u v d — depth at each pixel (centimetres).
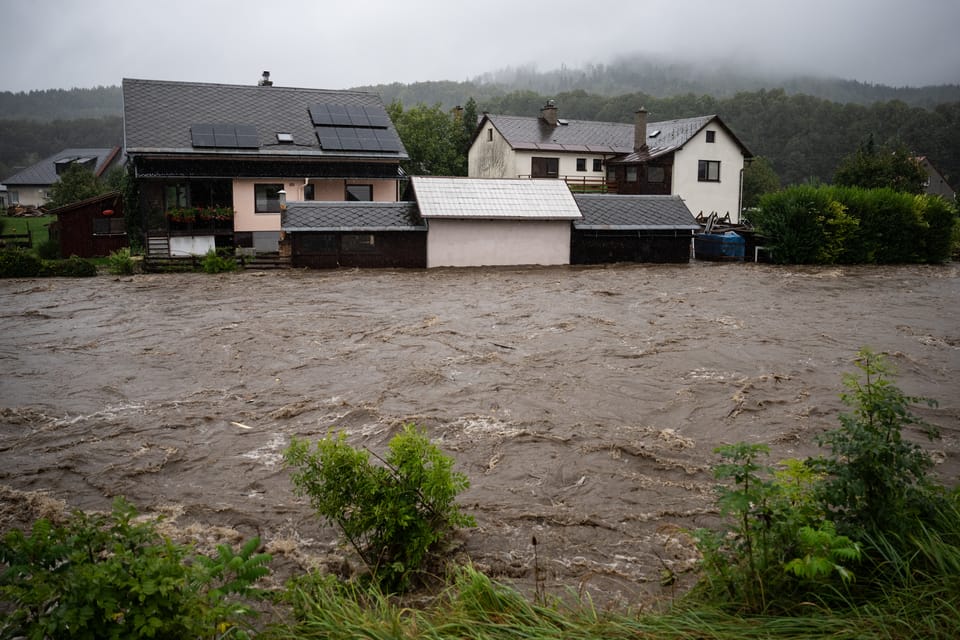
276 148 3562
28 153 16738
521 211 3206
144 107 3609
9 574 402
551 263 3303
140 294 2466
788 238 3403
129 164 3597
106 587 393
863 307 2256
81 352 1673
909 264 3562
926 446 1045
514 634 469
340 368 1514
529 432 1132
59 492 943
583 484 943
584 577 694
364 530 644
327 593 557
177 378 1459
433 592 636
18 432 1161
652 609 539
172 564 416
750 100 12038
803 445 1077
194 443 1108
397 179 3756
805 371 1484
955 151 10031
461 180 3291
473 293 2452
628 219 3388
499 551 753
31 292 2528
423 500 672
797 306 2259
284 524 832
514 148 5084
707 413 1224
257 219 3594
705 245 3691
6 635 403
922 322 2016
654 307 2211
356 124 3834
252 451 1073
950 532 529
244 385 1407
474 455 1045
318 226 3011
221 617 457
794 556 498
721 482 939
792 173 10756
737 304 2283
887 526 525
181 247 3431
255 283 2691
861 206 3484
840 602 484
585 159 5256
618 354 1619
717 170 4991
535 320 1989
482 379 1426
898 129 10419
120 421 1209
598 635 462
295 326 1919
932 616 451
